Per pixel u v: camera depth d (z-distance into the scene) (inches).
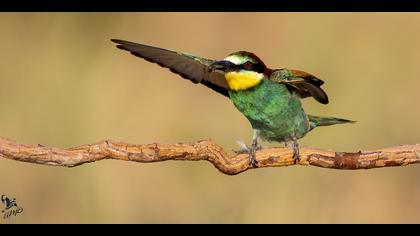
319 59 541.6
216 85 352.5
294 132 347.6
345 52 539.2
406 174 468.4
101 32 553.6
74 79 526.6
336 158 283.9
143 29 564.4
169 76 522.3
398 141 501.4
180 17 569.6
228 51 560.7
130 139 498.0
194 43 565.0
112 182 449.1
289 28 555.8
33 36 545.0
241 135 498.0
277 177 453.7
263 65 339.3
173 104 511.2
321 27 548.7
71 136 494.9
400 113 509.4
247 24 565.0
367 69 530.9
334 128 487.5
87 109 509.0
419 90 520.4
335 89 522.9
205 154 277.7
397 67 530.3
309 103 506.6
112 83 521.7
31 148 262.5
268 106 337.1
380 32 542.3
